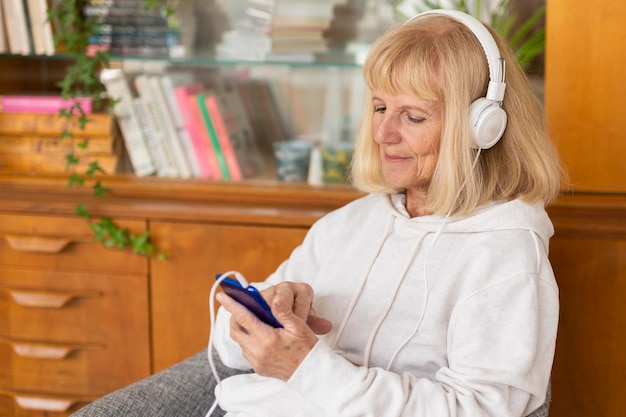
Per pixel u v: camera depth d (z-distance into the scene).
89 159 2.18
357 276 1.44
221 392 1.39
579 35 1.77
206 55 2.16
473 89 1.32
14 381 2.21
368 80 1.37
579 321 1.85
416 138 1.35
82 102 2.17
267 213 2.00
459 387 1.23
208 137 2.15
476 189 1.36
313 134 2.22
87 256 2.11
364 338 1.40
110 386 2.17
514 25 2.10
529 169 1.38
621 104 1.77
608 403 1.87
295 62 2.14
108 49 2.17
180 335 2.11
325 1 2.11
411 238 1.42
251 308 1.28
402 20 2.10
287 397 1.33
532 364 1.24
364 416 1.22
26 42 2.16
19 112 2.18
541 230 1.34
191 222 2.04
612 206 1.80
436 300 1.33
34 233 2.12
